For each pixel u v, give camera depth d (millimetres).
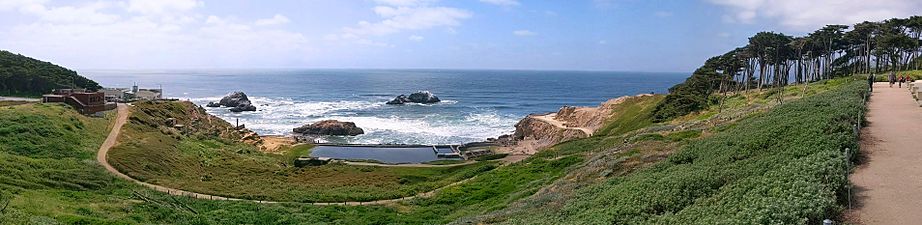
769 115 37500
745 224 14680
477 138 112562
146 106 85562
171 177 53094
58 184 41781
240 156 70312
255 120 136000
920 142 25125
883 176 19516
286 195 47031
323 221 36406
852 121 28500
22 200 31547
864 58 98500
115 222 29438
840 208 15852
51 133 58938
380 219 36656
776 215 14789
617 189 25250
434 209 39844
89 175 46438
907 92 48812
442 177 58625
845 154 19359
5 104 78938
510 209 30719
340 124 113375
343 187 52000
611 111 104875
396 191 49094
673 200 20203
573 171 41281
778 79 93750
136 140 64250
